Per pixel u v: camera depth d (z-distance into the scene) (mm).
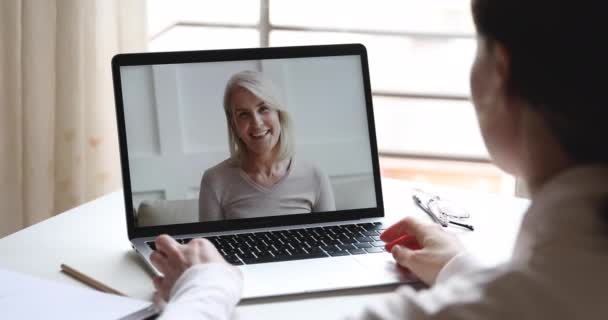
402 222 1049
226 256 1021
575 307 510
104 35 1845
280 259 1018
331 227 1133
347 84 1182
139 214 1087
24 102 1874
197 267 890
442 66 2404
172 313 794
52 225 1156
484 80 650
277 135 1144
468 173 2674
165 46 2268
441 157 2527
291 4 2199
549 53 557
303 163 1151
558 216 546
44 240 1095
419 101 2559
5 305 848
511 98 608
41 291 891
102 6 1826
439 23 2262
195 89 1125
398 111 2596
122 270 1000
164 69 1119
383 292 944
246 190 1127
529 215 584
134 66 1111
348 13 2248
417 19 2262
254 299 909
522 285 523
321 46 1176
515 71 588
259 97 1142
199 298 826
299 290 924
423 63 2416
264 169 1136
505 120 630
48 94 1887
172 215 1100
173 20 2262
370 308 576
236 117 1132
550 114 575
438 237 986
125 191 1086
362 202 1174
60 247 1071
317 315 880
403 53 2432
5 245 1072
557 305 511
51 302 861
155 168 1101
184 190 1107
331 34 2225
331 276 966
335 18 2236
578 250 525
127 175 1091
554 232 540
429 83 2416
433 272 938
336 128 1170
